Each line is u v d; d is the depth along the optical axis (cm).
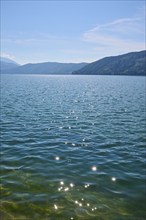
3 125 2836
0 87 9712
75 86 12169
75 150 1972
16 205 1093
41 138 2319
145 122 3180
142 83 14488
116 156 1844
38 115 3575
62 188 1273
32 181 1342
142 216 1034
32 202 1121
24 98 5831
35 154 1825
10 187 1261
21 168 1530
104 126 2928
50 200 1145
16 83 13725
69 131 2647
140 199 1173
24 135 2411
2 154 1802
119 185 1326
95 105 4894
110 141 2272
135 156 1852
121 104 5031
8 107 4269
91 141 2262
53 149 1977
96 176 1444
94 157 1808
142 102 5338
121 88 10356
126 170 1555
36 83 14625
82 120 3278
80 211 1062
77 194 1212
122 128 2828
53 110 4109
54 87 11112
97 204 1122
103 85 12962
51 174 1452
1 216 1008
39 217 1010
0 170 1485
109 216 1030
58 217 1015
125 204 1126
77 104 5028
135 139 2355
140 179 1412
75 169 1548
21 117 3369
